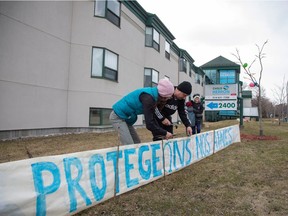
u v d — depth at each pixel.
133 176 3.90
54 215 2.75
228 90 15.18
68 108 12.32
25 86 9.89
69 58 12.39
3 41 8.99
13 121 9.43
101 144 8.48
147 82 19.03
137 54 17.53
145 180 4.14
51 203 2.72
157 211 3.13
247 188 3.99
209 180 4.41
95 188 3.25
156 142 4.48
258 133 13.70
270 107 54.66
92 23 13.08
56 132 11.59
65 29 12.05
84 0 12.86
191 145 5.78
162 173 4.57
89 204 3.15
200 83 37.88
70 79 12.39
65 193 2.88
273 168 5.19
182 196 3.63
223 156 6.68
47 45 10.95
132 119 4.37
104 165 3.42
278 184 4.19
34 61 10.29
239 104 18.36
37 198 2.60
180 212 3.11
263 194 3.73
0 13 8.86
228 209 3.21
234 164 5.60
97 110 13.34
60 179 2.84
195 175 4.74
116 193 3.56
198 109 9.19
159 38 20.83
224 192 3.80
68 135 11.16
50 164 2.77
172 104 5.01
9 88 9.25
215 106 15.44
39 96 10.58
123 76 15.51
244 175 4.70
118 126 4.23
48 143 8.61
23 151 6.95
